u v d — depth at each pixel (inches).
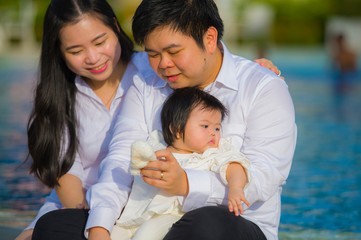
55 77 126.0
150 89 122.1
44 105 125.6
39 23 1016.2
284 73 657.0
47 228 96.4
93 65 119.6
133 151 89.6
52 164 125.6
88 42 117.3
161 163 91.6
